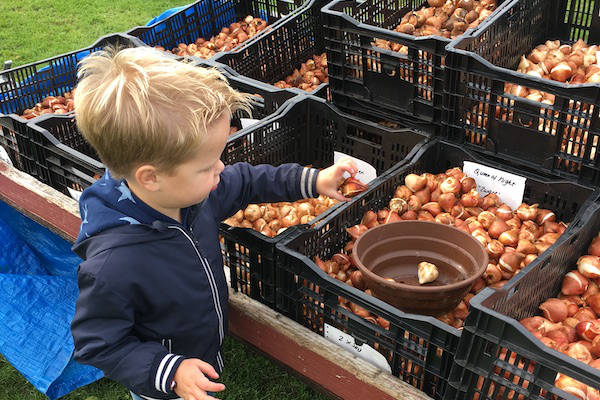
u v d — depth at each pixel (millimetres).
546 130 2189
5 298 2539
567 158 2039
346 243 2145
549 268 1786
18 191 2463
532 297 1773
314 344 1687
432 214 2244
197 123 1167
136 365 1326
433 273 1806
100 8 6422
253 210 2256
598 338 1694
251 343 1856
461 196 2293
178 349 1525
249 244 1756
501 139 2170
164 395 1499
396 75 2318
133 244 1331
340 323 1641
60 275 2912
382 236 1889
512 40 2623
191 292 1449
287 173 1651
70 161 2338
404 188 2254
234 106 1304
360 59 2428
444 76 2156
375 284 1659
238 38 3625
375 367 1617
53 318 2523
